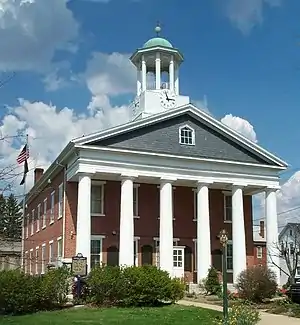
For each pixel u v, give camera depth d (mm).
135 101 45469
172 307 26359
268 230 41219
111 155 37156
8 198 22766
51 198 44469
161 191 38406
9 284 24609
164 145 39188
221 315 22781
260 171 41594
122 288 26797
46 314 23906
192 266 41812
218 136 41094
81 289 27734
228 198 44375
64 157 38562
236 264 39594
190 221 42469
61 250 39125
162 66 46438
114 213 40094
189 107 40406
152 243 40719
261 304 30297
